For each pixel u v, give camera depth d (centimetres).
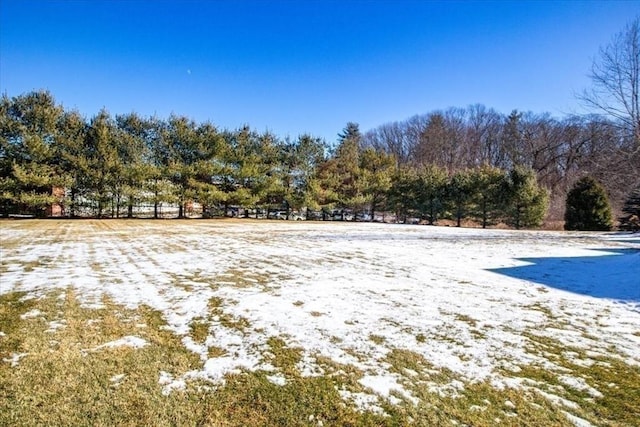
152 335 385
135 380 290
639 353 347
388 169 3094
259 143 2977
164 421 239
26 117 2205
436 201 2816
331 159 3136
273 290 575
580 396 270
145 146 2600
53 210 2381
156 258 880
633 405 258
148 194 2581
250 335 387
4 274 676
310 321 432
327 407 256
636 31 1486
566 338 383
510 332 399
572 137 3441
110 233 1495
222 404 259
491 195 2633
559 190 3516
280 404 260
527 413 249
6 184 2094
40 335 379
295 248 1084
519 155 4109
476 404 260
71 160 2289
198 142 2706
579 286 611
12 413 244
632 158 1577
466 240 1356
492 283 631
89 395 267
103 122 2427
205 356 336
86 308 473
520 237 1507
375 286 605
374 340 375
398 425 237
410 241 1309
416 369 312
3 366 310
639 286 600
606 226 2138
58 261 821
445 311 471
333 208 3039
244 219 2825
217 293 555
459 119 4944
